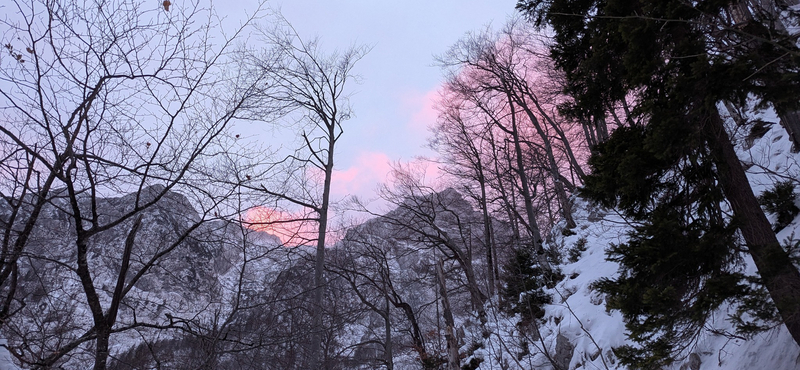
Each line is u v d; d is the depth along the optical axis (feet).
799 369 17.47
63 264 22.91
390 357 50.14
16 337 24.11
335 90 49.85
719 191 18.31
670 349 18.76
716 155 18.38
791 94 15.89
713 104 17.03
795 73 15.42
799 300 15.05
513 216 85.46
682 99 17.53
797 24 19.93
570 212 70.69
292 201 39.68
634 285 18.35
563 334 36.32
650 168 19.03
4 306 22.97
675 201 19.97
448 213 76.33
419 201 67.26
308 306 39.52
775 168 30.50
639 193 20.02
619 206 20.61
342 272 52.42
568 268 50.06
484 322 51.70
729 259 17.94
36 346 24.73
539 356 37.50
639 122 20.80
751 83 16.84
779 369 18.43
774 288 16.34
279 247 33.30
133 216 26.94
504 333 43.27
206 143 25.36
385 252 58.49
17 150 20.85
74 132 21.99
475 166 79.20
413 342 53.88
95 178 23.13
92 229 23.30
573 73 23.73
